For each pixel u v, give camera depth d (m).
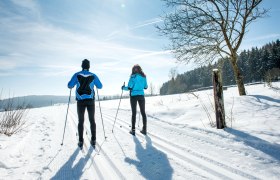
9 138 5.45
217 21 10.41
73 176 3.29
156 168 3.57
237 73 10.85
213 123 6.24
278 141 4.32
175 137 5.48
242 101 8.71
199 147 4.56
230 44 10.59
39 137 5.80
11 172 3.33
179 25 10.49
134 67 6.20
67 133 6.48
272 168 3.35
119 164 3.79
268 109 7.05
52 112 14.42
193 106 9.21
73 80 5.05
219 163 3.66
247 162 3.63
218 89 5.73
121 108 14.38
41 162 3.86
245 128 5.45
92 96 5.07
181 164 3.70
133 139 5.53
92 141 5.01
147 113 9.76
